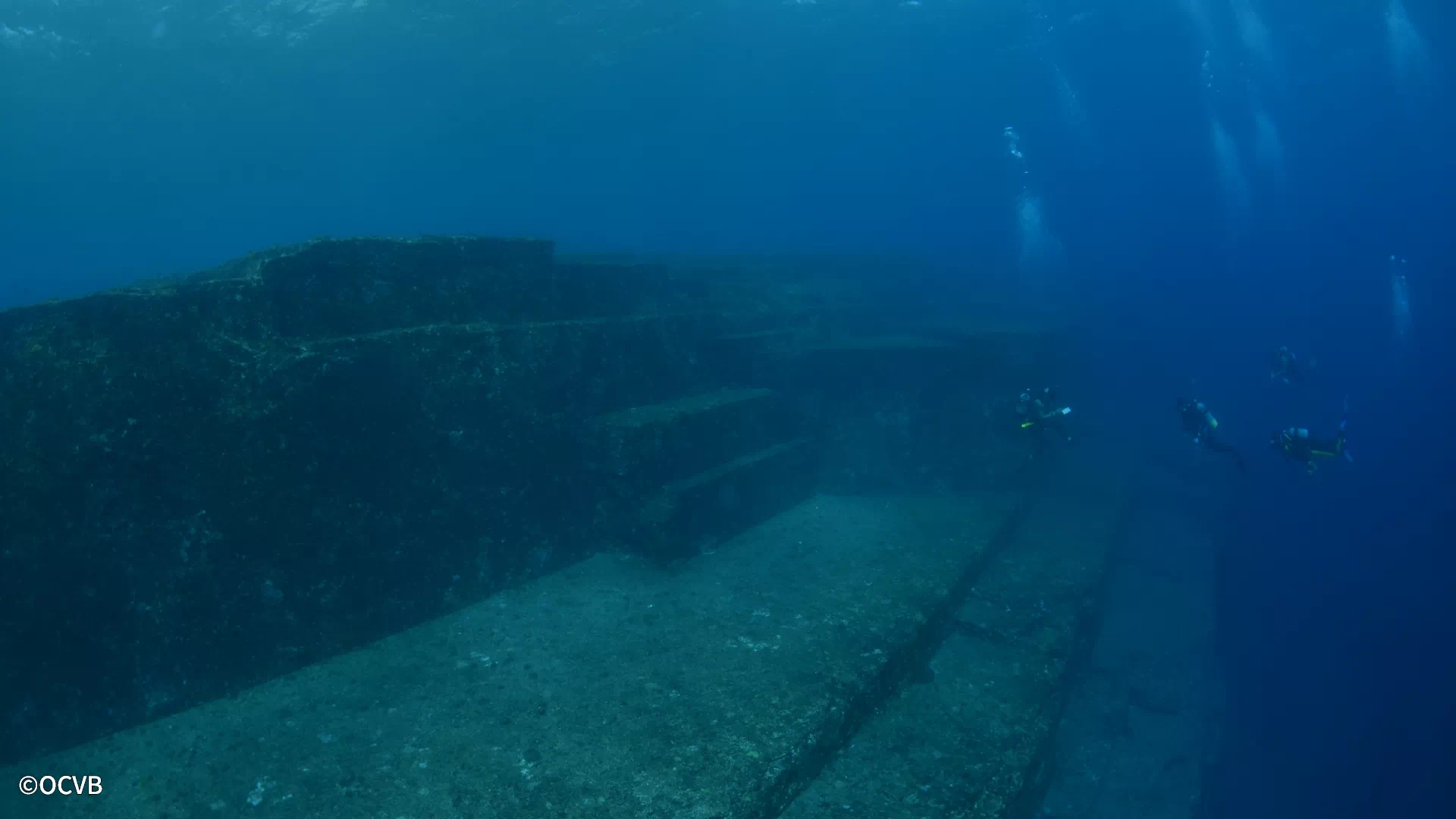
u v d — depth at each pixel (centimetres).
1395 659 1384
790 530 871
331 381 584
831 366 1109
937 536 857
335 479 585
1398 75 3391
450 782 432
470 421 686
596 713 502
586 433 805
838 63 3177
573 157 6106
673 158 7000
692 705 512
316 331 612
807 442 1017
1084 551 915
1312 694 1331
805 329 1316
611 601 679
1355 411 2314
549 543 748
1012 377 1153
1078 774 723
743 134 5516
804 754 474
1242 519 1454
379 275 660
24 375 469
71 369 481
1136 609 998
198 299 536
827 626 632
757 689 533
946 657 667
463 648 593
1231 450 1053
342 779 435
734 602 676
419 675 552
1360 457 2153
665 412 852
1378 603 1577
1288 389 2305
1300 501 1900
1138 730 783
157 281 756
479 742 470
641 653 584
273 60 2116
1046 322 1727
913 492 1034
